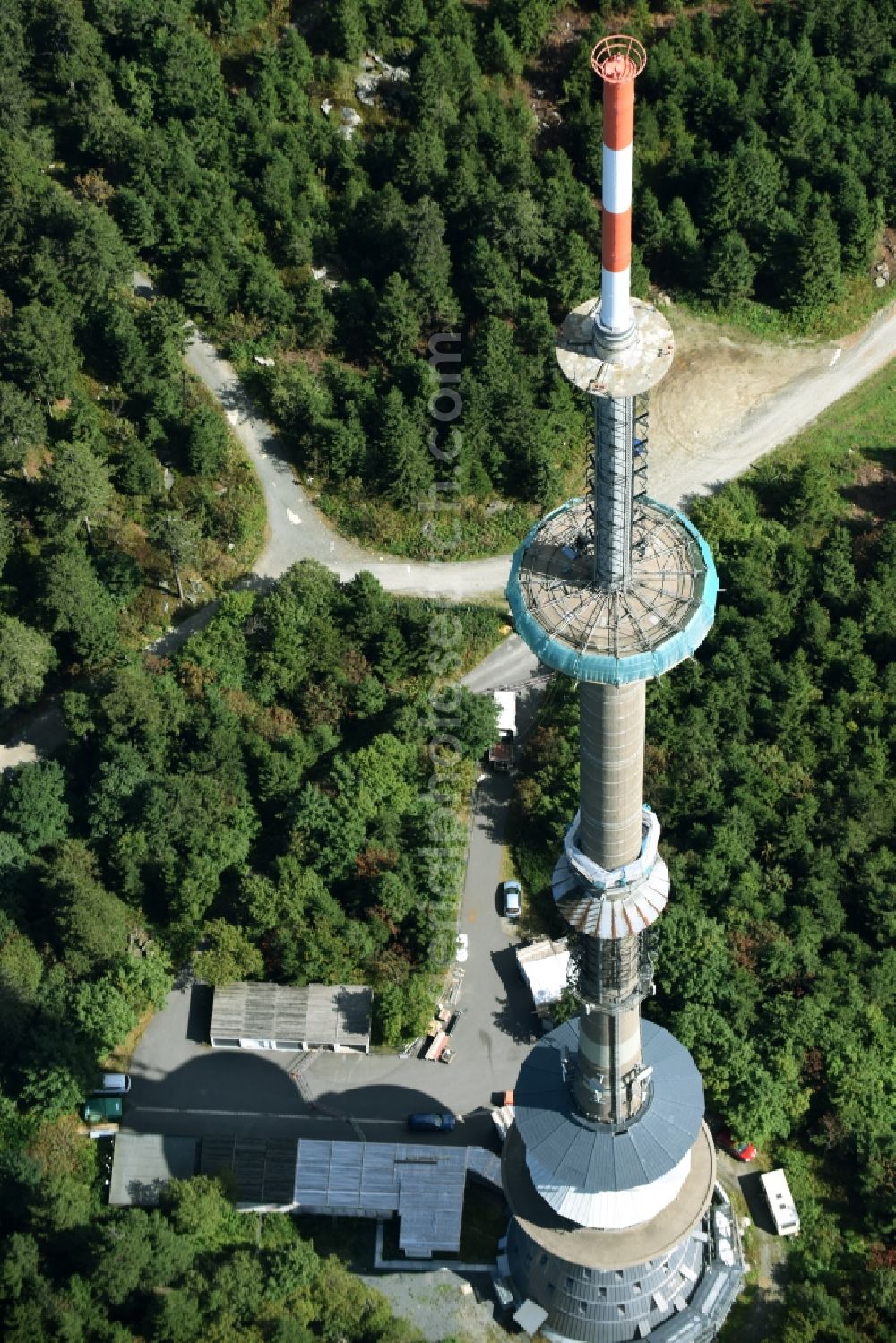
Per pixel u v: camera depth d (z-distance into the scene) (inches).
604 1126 7741.1
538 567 6412.4
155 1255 7785.4
